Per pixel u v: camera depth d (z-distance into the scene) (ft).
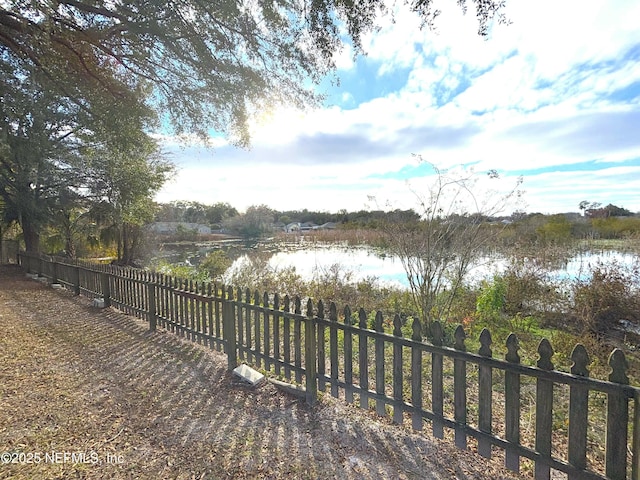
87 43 17.51
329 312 10.96
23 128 24.97
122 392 11.84
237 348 14.20
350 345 10.43
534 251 29.96
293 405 11.01
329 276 31.78
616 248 33.30
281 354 15.44
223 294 14.67
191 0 14.70
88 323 21.07
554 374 6.64
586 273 24.59
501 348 16.75
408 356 16.20
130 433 9.30
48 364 14.32
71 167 47.85
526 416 10.57
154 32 16.22
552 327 20.94
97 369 13.89
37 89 21.42
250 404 11.05
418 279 19.93
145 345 16.99
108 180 50.29
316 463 8.05
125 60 19.15
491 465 7.99
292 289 29.89
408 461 8.11
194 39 16.74
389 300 25.54
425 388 12.80
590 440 9.49
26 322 21.16
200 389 12.16
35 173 43.98
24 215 50.98
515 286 23.41
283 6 14.03
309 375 11.12
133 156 44.52
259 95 19.26
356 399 11.44
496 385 13.05
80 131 41.42
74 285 30.68
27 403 10.84
